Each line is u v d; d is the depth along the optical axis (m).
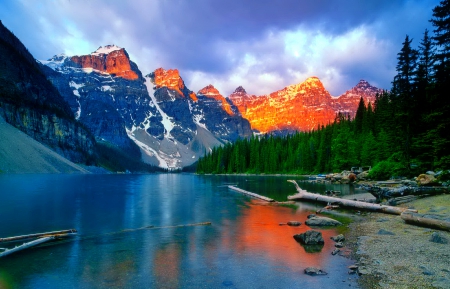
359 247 14.27
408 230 17.56
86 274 11.00
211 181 85.25
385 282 9.73
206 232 18.39
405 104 44.09
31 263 12.33
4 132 121.25
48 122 189.88
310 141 118.19
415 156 44.62
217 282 10.15
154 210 27.80
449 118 30.39
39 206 29.67
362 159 75.62
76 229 19.36
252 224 20.94
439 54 32.19
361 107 99.62
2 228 19.59
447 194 26.03
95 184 66.50
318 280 10.17
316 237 15.35
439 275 10.07
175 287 9.71
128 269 11.53
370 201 29.36
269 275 10.78
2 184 55.88
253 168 145.75
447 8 30.14
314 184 58.09
